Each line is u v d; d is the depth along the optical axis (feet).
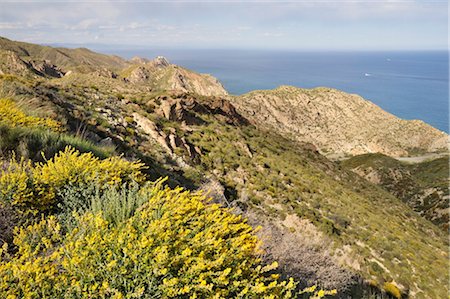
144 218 10.44
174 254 9.22
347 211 62.28
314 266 19.27
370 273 39.65
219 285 9.06
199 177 38.78
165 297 8.07
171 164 41.63
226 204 30.25
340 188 80.84
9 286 7.95
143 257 8.57
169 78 593.83
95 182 14.24
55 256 8.63
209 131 71.00
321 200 61.41
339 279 19.27
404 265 48.83
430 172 261.03
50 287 8.13
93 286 7.70
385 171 276.41
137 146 41.47
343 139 422.41
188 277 8.64
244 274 9.66
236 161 60.18
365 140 417.90
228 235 11.30
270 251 17.49
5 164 15.33
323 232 45.73
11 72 394.52
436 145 406.82
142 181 17.79
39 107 34.01
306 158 100.27
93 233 9.40
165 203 11.23
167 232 9.39
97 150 24.14
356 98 499.10
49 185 14.15
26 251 9.09
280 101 464.65
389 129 439.22
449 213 181.98
